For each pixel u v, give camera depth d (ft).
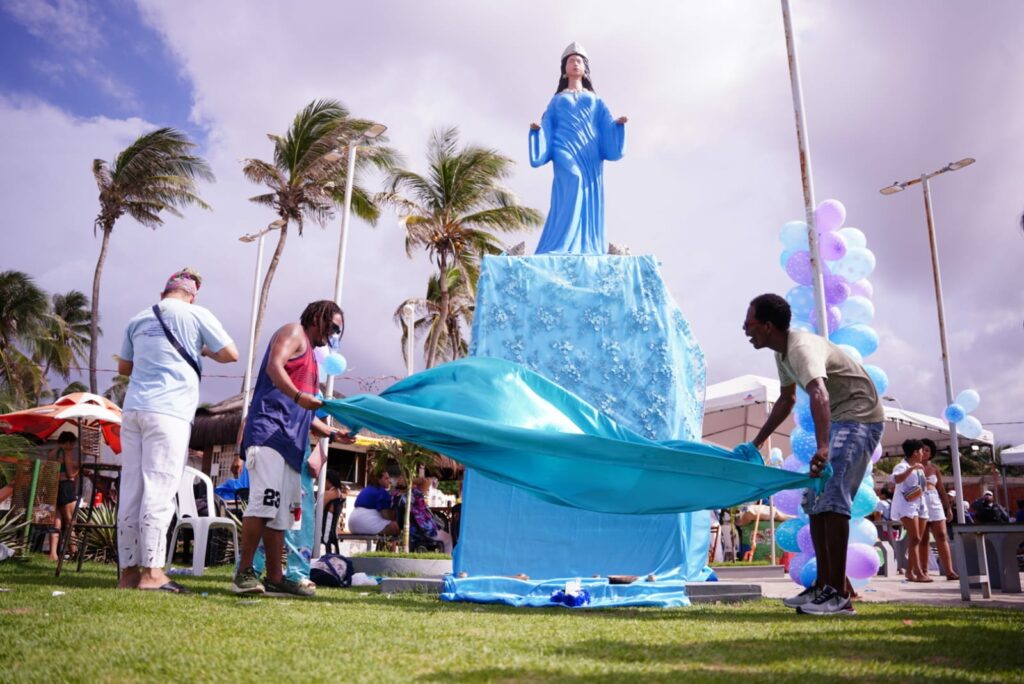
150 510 16.76
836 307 22.03
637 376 24.06
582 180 28.02
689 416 24.84
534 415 18.30
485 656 8.63
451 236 102.27
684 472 15.87
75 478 30.07
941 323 54.19
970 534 20.85
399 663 8.07
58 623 10.28
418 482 37.55
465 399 18.16
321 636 9.91
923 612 15.40
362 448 73.67
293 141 103.55
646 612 15.79
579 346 24.50
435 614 13.57
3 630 9.59
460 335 124.36
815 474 15.02
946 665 8.48
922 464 32.17
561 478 16.89
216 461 79.05
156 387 17.39
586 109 28.76
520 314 25.03
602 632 11.16
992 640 10.59
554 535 21.53
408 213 101.71
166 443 17.17
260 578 18.60
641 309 24.84
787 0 23.53
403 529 35.78
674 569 20.99
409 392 18.53
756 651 9.27
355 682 7.05
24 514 29.30
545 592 18.06
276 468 16.75
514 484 17.13
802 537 20.33
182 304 18.21
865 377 16.21
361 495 33.94
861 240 22.50
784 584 29.07
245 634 9.86
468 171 101.14
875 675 7.74
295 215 103.19
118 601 13.25
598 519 21.67
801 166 22.29
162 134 111.75
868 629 11.87
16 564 25.14
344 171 100.89
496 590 18.19
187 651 8.39
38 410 36.96
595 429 18.88
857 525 19.86
